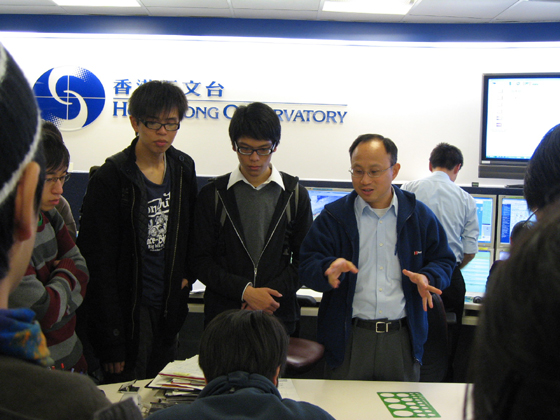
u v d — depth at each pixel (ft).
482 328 1.04
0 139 1.08
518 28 14.48
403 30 14.66
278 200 6.48
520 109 12.14
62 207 7.13
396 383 5.45
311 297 9.06
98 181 5.90
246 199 6.49
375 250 5.72
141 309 6.13
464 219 9.68
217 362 3.24
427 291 5.11
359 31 14.69
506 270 1.02
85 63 14.99
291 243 6.68
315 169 15.20
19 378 1.15
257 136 5.98
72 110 15.03
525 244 1.01
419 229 5.80
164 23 14.65
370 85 15.01
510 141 12.26
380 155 5.38
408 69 14.98
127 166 5.95
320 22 14.69
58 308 4.29
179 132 15.12
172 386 4.76
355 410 4.75
